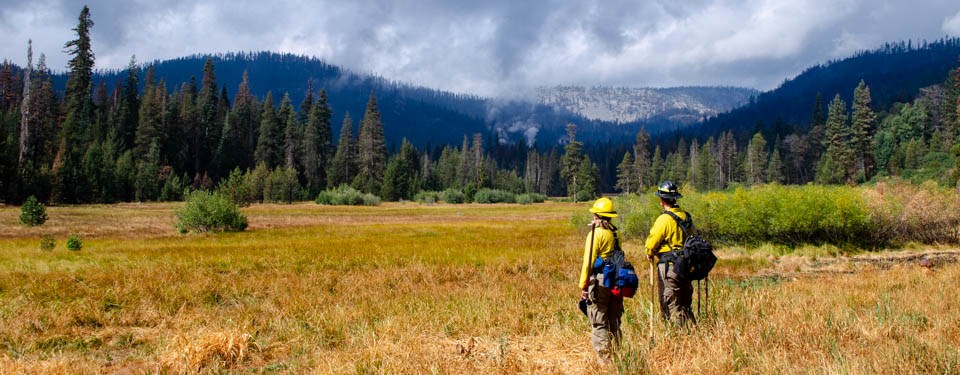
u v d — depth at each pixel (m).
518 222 43.50
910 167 84.38
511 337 6.68
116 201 73.31
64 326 8.23
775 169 111.38
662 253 5.70
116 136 90.31
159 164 89.12
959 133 85.06
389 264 15.95
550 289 10.92
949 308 6.65
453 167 132.50
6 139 62.16
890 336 5.31
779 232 20.94
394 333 6.84
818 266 15.92
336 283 12.73
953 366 4.15
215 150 102.88
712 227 22.31
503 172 138.75
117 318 8.77
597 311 5.04
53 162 74.56
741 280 13.14
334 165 103.50
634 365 4.55
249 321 8.27
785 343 5.20
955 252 19.05
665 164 138.88
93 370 6.01
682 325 5.66
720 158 131.25
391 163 106.38
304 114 121.50
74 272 13.17
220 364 6.07
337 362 5.53
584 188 120.31
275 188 83.19
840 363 4.23
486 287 11.84
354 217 50.56
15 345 7.18
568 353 5.77
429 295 10.38
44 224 34.47
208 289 11.27
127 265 14.77
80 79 92.62
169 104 102.25
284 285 11.95
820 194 20.59
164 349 6.71
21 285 11.41
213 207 32.03
